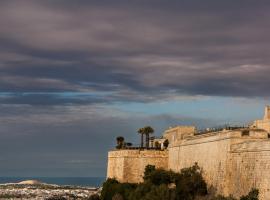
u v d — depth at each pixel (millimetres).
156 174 170125
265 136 138125
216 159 147750
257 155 126875
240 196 132250
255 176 126625
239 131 139750
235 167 136625
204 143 157750
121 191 182750
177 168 180250
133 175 195625
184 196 154125
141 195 166500
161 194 155625
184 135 189250
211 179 150125
